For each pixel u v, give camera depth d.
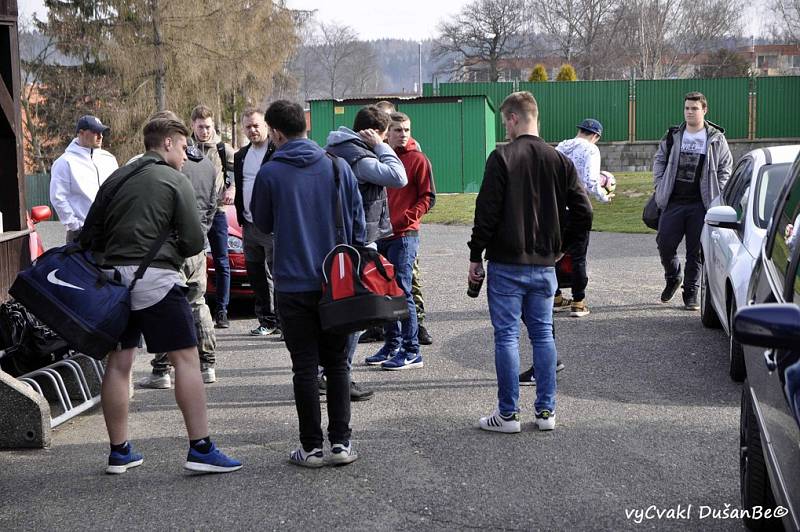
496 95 39.41
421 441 5.53
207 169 8.12
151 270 4.95
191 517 4.48
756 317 2.85
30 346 6.13
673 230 9.34
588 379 6.92
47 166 41.19
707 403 6.23
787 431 3.11
